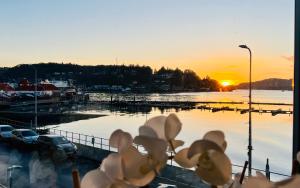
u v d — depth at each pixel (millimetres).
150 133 1004
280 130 81312
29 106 127500
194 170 923
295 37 4555
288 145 59312
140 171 894
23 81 144125
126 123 91938
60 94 152000
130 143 929
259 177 956
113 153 936
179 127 990
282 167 39719
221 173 896
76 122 95062
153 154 906
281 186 866
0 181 21469
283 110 135000
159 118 1041
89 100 167875
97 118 106625
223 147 989
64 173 23469
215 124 89375
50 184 20828
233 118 108312
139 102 163750
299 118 4441
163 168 912
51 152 28688
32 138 31984
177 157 937
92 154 28094
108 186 922
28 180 21672
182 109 144250
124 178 910
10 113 103500
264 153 50719
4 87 133125
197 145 894
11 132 35312
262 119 106688
